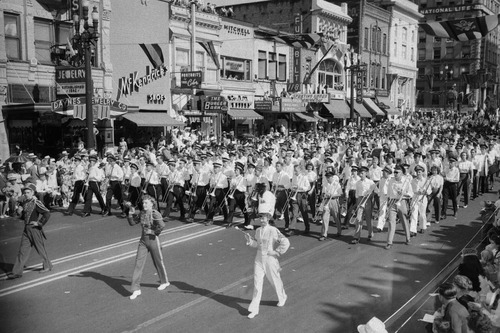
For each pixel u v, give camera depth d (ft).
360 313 25.96
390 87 190.08
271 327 24.16
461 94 248.52
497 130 139.33
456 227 47.44
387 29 189.98
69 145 77.66
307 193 45.06
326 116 142.92
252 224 48.47
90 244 40.27
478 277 23.72
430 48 272.92
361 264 35.01
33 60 70.79
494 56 297.94
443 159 57.11
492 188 71.77
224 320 24.99
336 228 47.57
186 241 41.42
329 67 150.92
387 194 41.24
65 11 75.66
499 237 29.99
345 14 155.74
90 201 52.34
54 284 30.45
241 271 33.12
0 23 66.54
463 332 17.71
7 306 26.76
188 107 100.17
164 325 24.27
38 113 72.28
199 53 101.14
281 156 64.18
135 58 87.92
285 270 33.53
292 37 113.19
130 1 86.12
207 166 49.67
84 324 24.29
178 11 95.76
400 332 23.56
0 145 66.59
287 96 120.37
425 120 181.88
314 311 26.25
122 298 28.02
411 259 36.32
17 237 43.93
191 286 30.12
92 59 79.30
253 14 150.71
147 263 35.17
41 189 52.75
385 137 93.50
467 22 65.77
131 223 29.09
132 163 52.60
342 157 65.21
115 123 86.69
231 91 110.73
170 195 50.65
